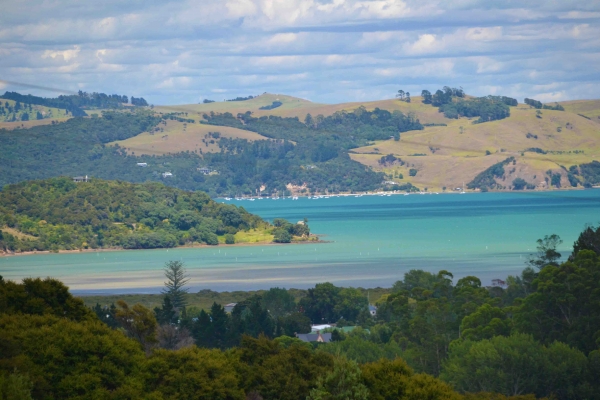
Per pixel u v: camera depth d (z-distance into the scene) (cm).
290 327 14175
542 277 13475
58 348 6806
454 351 11362
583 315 12319
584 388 10156
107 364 6919
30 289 8156
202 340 12344
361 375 7212
